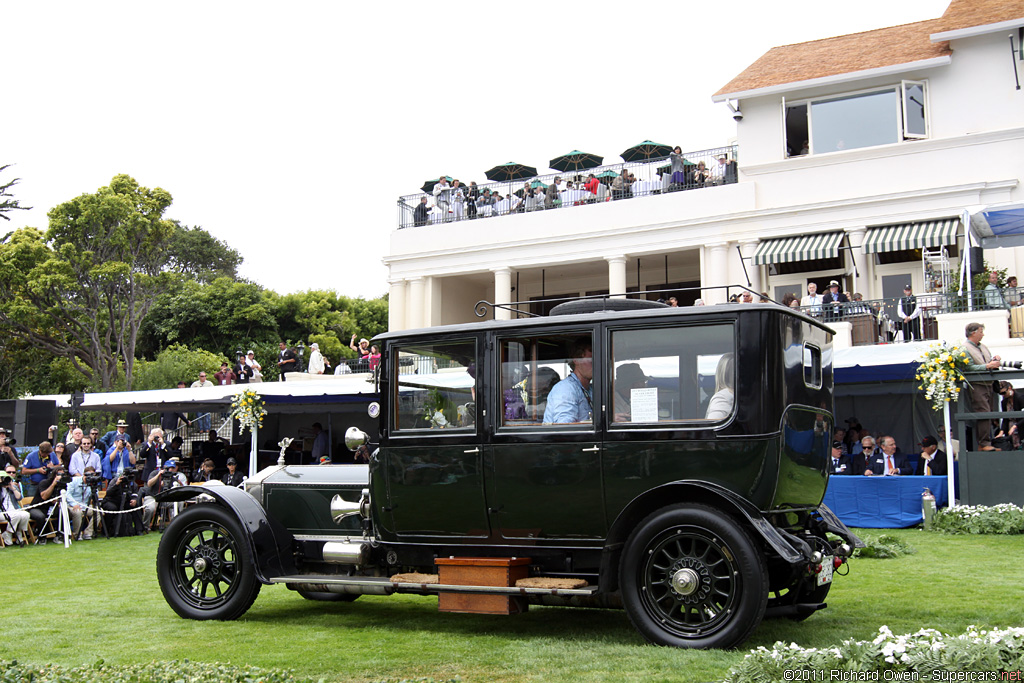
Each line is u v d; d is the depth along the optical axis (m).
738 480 5.67
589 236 26.28
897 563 9.27
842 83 23.64
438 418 6.63
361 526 7.22
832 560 6.31
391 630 6.59
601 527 6.07
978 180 22.00
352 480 7.38
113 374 38.19
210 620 7.06
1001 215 18.67
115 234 38.12
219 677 4.69
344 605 7.80
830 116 23.89
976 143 22.14
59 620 7.13
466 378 6.57
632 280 29.19
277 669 4.97
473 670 5.24
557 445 6.16
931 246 21.86
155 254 40.78
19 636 6.50
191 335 49.06
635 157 27.25
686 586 5.54
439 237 28.61
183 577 7.35
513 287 30.80
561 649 5.70
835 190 23.52
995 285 18.62
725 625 5.45
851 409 18.06
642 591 5.73
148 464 16.14
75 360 39.34
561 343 6.31
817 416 6.24
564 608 7.38
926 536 11.59
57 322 38.38
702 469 5.77
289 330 50.81
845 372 15.95
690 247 24.98
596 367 6.14
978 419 12.80
